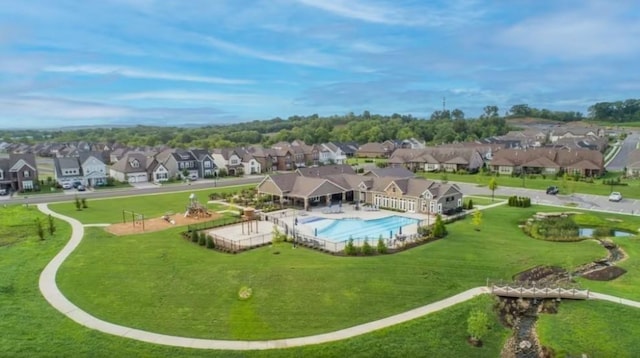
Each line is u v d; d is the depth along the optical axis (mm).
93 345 26828
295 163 125500
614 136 190875
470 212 63000
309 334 28312
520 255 43469
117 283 35719
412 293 34031
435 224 49875
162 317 30297
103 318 30062
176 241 47719
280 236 46438
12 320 29469
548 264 41438
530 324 31562
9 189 83812
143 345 26859
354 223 57719
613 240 49219
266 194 73062
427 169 114562
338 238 50188
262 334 28250
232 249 44562
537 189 83312
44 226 54531
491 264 40656
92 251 43812
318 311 31203
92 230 52438
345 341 27484
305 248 45125
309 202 69938
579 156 99750
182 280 36281
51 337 27578
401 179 67000
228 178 105938
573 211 62875
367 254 42625
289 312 31016
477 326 28062
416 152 120375
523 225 56750
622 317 31000
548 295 34062
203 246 45906
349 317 30422
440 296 33781
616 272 39375
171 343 27125
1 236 49812
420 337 28406
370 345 27266
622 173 98312
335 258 41469
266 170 118312
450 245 46031
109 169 120125
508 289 34500
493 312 32188
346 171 81375
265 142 186625
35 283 35594
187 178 102438
